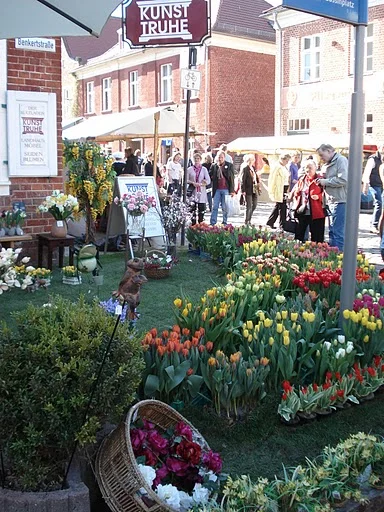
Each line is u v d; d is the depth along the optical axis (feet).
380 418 14.70
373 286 21.67
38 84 30.19
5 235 28.02
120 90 135.54
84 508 9.96
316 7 15.24
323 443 13.52
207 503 10.18
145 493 9.80
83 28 15.01
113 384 10.53
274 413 14.02
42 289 25.49
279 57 103.65
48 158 30.68
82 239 35.42
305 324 16.10
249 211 55.67
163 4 31.01
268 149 86.58
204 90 111.86
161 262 28.48
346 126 95.14
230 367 13.87
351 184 17.22
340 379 14.85
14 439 10.19
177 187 69.62
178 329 15.25
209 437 13.32
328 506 10.33
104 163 34.47
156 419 11.85
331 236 33.22
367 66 90.43
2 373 10.20
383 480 11.32
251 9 117.29
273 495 10.36
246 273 21.48
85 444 10.44
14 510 9.75
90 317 11.09
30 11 15.20
